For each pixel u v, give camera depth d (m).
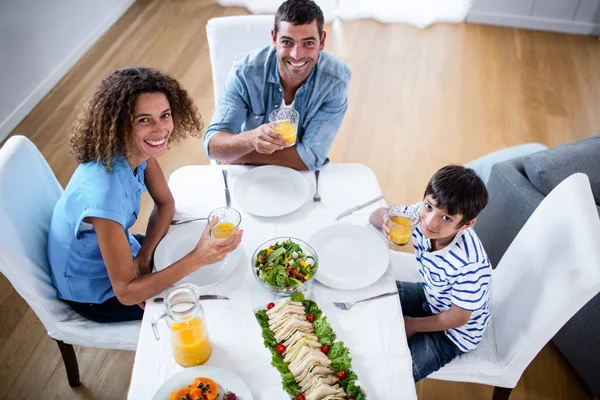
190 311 1.10
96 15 3.91
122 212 1.36
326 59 1.85
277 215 1.57
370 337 1.26
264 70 1.85
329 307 1.33
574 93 3.63
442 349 1.56
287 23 1.68
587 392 2.02
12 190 1.47
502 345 1.59
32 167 1.59
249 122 2.02
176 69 3.68
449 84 3.67
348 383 1.13
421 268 1.61
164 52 3.85
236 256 1.45
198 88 3.51
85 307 1.62
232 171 1.75
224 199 1.65
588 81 3.75
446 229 1.41
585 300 1.30
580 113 3.46
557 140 3.24
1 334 2.14
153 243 1.52
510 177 2.10
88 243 1.46
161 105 1.36
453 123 3.34
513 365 1.53
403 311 1.70
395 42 4.07
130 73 1.35
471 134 3.26
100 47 3.88
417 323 1.56
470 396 2.00
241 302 1.34
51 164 2.93
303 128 1.97
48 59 3.43
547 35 4.23
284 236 1.52
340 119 1.93
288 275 1.35
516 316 1.53
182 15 4.28
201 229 1.54
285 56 1.74
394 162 3.05
